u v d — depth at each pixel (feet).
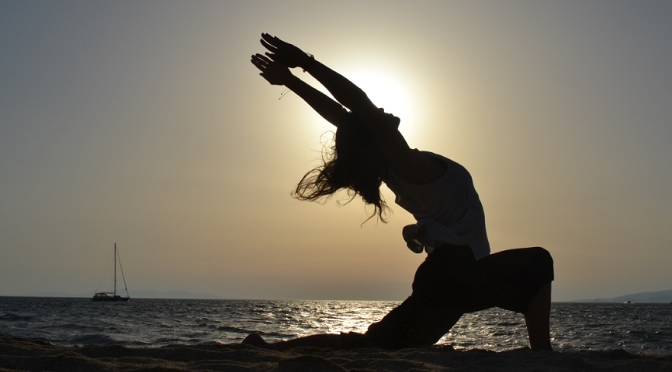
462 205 13.52
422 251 14.35
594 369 12.50
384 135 12.41
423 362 12.91
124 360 13.83
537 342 14.67
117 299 424.87
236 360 14.37
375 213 13.57
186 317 161.38
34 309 231.91
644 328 123.44
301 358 11.89
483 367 12.64
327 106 14.16
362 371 11.48
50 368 12.78
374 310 319.88
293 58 11.96
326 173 13.19
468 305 14.53
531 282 14.19
